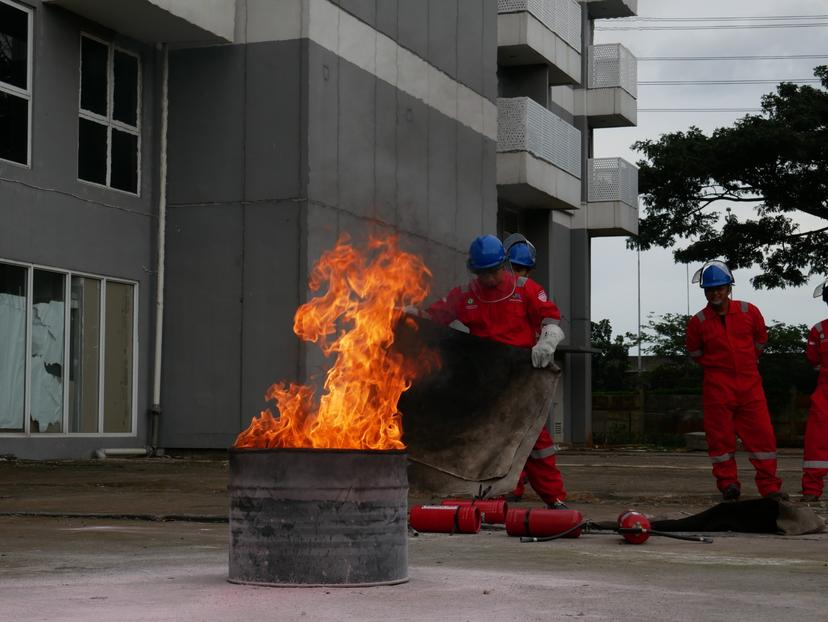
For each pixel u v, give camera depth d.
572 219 34.59
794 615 3.97
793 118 37.16
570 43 32.19
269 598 4.22
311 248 18.31
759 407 9.95
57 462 15.80
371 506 4.54
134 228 18.61
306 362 18.09
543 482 8.39
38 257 16.77
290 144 18.39
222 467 15.41
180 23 17.81
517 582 4.71
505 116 27.92
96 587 4.49
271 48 18.56
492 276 8.35
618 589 4.55
